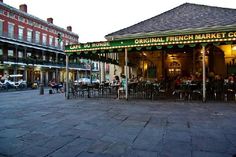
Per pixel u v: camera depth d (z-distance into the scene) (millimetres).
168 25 13008
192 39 8820
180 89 10586
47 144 3924
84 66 45781
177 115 6359
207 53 14406
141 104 8820
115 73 18000
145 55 16672
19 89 24578
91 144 3896
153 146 3736
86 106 8570
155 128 4922
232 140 3992
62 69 39969
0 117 6465
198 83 10500
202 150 3510
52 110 7711
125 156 3318
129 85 11602
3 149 3682
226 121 5504
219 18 12109
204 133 4461
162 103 8977
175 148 3619
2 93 18328
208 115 6281
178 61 16109
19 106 8914
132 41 9781
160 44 9250
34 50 33500
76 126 5238
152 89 10633
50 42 37156
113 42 10156
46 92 19125
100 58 15047
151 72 16656
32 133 4656
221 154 3330
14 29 29484
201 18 12867
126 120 5812
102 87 13078
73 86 13398
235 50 13555
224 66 13891
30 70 32875
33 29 33094
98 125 5305
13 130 4922
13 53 30312
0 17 27203
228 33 8305
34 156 3373
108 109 7703
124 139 4152
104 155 3373
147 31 12750
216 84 9922
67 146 3807
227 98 10227
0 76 26438
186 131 4637
